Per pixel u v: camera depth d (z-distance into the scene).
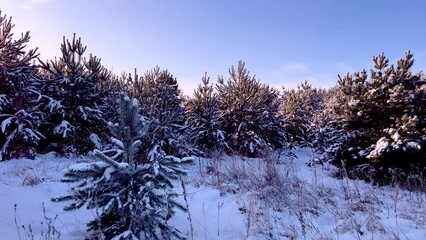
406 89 8.74
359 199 5.93
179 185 6.70
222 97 14.64
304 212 5.17
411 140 7.82
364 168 8.55
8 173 7.11
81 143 10.76
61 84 11.48
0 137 10.17
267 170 6.88
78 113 11.04
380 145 8.08
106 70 13.29
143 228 3.46
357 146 9.13
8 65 10.92
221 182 6.87
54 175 7.22
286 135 16.50
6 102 10.00
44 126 11.11
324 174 9.38
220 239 4.16
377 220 4.69
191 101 13.78
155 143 9.21
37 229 4.13
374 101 9.07
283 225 4.60
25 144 9.53
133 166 3.61
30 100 10.79
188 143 11.20
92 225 3.78
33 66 11.33
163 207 3.67
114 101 10.63
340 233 4.41
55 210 4.93
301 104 20.33
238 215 5.01
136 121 3.61
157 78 14.71
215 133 12.45
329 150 9.56
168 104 11.27
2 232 3.97
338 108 10.01
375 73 9.32
